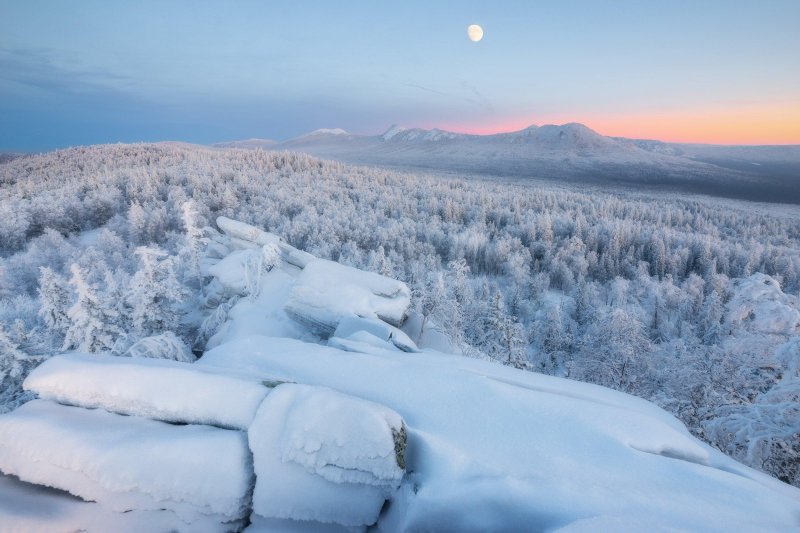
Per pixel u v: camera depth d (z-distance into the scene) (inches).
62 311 855.7
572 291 3316.9
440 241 4392.2
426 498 204.5
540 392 287.6
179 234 3523.6
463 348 1029.2
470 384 293.6
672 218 6648.6
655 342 2395.4
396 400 282.5
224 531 202.7
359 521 210.4
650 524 170.7
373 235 4180.6
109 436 213.9
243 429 223.8
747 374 730.8
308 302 663.8
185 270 1217.4
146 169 6122.1
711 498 201.2
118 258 2888.8
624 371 1203.2
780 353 478.6
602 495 197.3
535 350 2154.3
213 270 935.7
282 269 907.4
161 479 200.1
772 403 440.1
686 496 201.2
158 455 203.6
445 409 269.1
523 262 3757.4
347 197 6082.7
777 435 399.9
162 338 555.8
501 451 229.8
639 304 2974.9
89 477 201.0
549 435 244.7
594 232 4690.0
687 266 4207.7
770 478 247.1
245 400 231.0
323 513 207.3
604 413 266.1
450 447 225.8
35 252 2864.2
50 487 205.2
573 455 229.3
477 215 5556.1
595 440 241.6
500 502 199.9
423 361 375.2
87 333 717.3
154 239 3764.8
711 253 4097.0
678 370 895.1
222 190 5315.0
